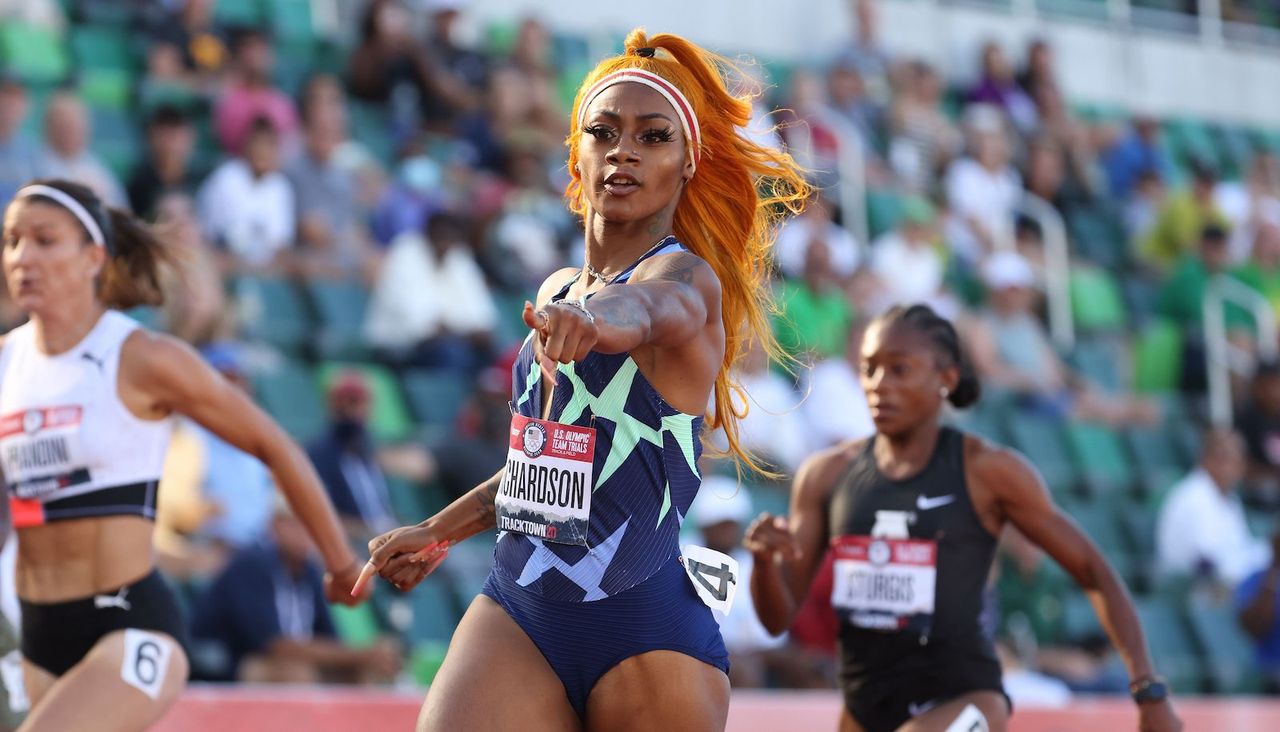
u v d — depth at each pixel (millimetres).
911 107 42375
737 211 10977
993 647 14250
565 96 38000
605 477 10000
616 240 10430
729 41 45062
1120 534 34125
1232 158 52625
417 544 10812
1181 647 30203
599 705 10102
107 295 13867
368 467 23375
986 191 41500
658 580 10125
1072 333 40250
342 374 27516
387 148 34219
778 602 13844
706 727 10117
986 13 50062
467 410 26516
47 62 32969
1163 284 42250
